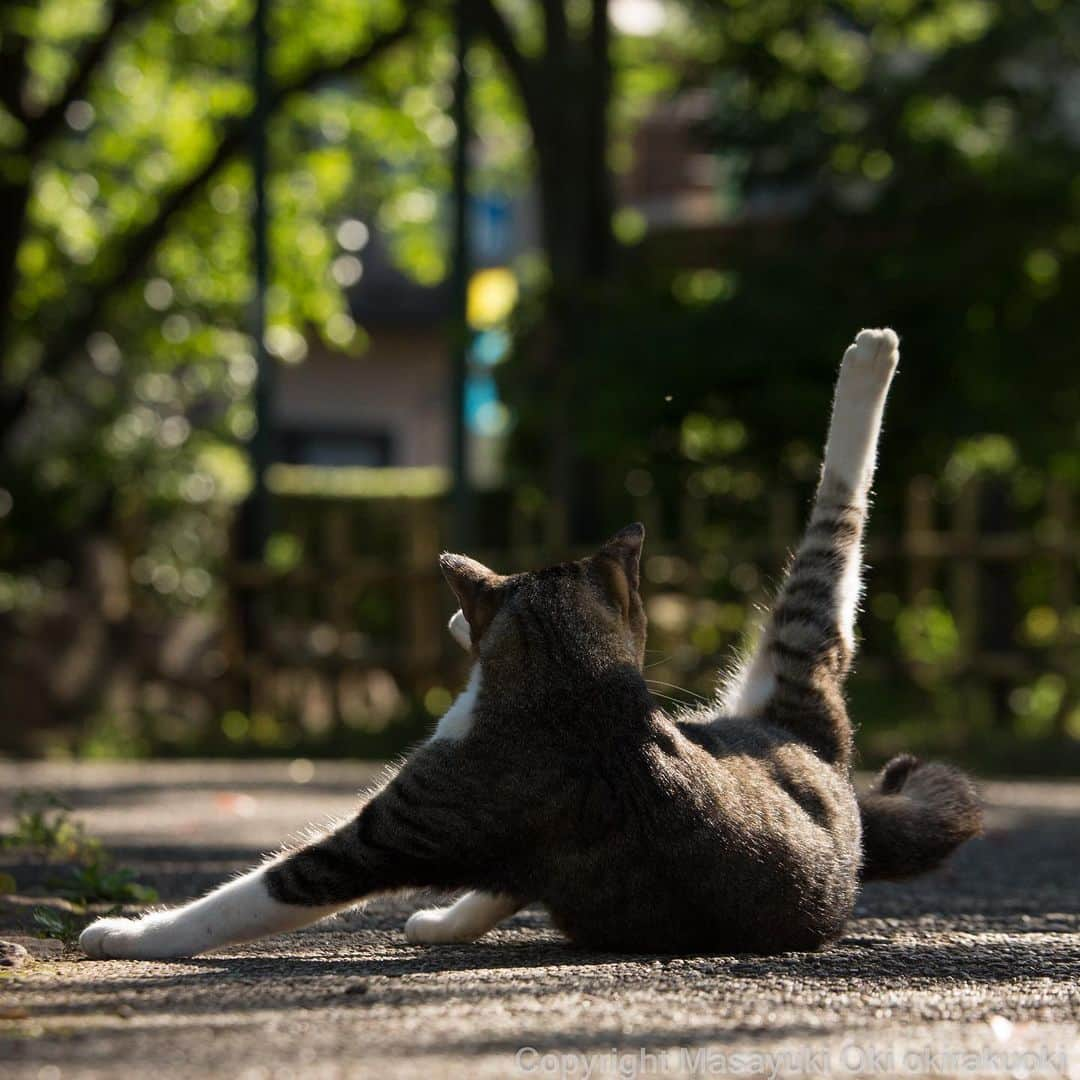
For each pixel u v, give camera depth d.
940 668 18.00
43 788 12.91
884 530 19.20
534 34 24.34
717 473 19.61
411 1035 3.89
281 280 28.12
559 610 5.41
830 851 5.43
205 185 23.05
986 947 5.68
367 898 5.30
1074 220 18.39
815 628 6.11
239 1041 3.81
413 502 22.22
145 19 24.17
